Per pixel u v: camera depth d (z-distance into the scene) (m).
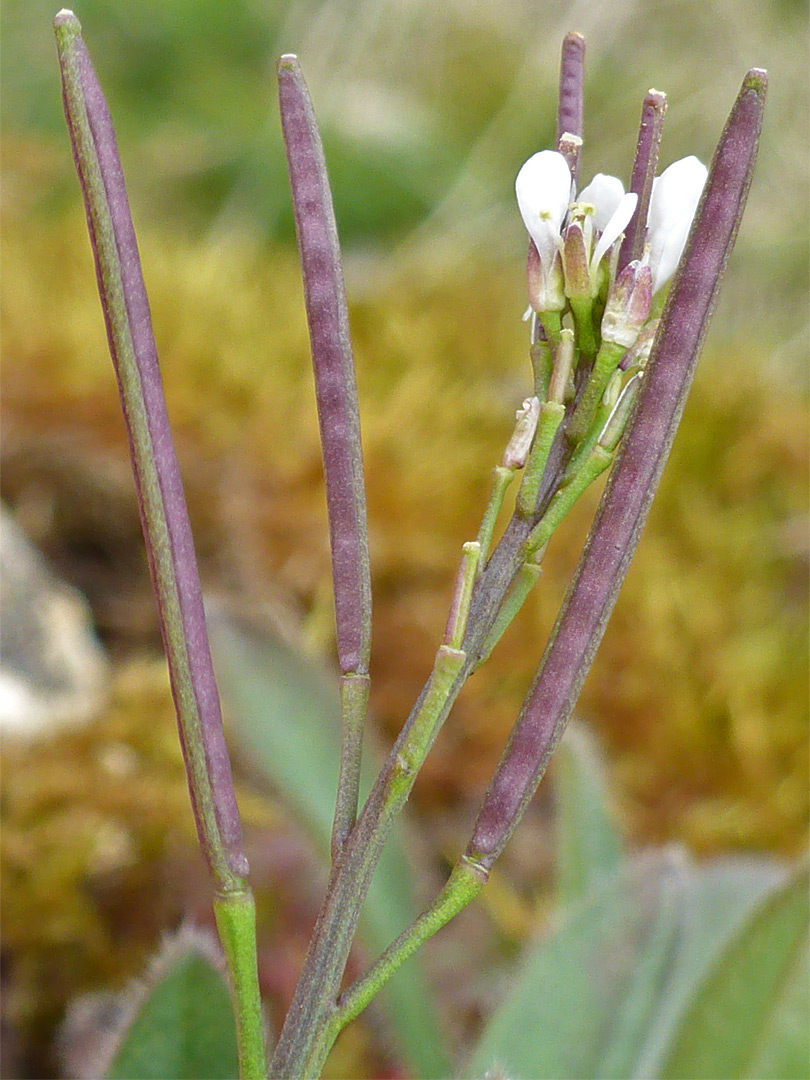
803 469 0.14
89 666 0.11
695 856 0.10
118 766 0.09
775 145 0.22
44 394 0.12
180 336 0.15
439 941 0.09
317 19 0.23
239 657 0.08
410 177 0.22
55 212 0.19
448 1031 0.08
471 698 0.11
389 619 0.12
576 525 0.13
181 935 0.06
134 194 0.21
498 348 0.17
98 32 0.23
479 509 0.13
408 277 0.19
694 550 0.13
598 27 0.24
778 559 0.13
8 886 0.09
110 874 0.09
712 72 0.23
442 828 0.10
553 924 0.07
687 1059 0.06
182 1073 0.06
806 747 0.11
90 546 0.13
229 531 0.12
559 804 0.08
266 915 0.09
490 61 0.25
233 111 0.23
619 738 0.11
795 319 0.20
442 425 0.14
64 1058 0.08
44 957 0.09
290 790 0.07
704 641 0.12
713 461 0.15
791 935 0.06
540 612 0.12
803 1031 0.06
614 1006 0.07
